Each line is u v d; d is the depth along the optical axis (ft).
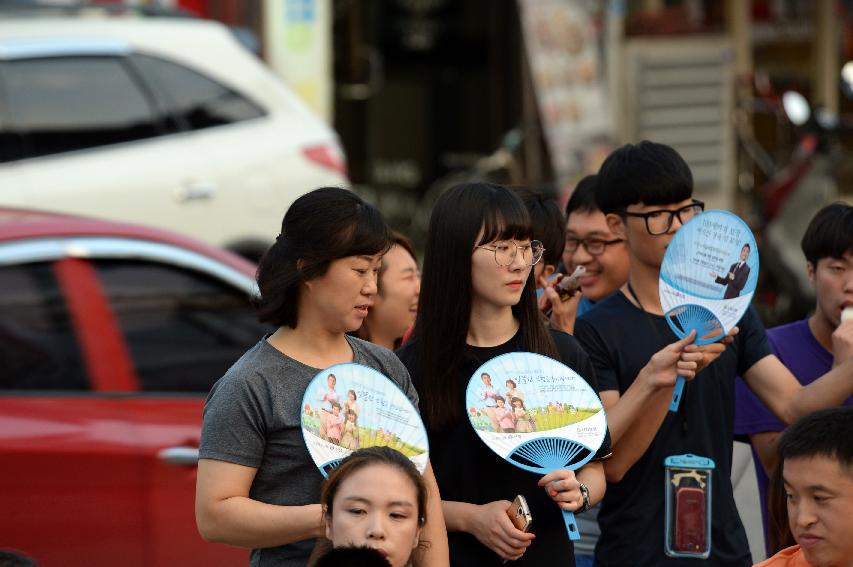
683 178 36.86
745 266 35.60
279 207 73.36
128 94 71.20
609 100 108.78
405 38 118.32
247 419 29.89
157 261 45.24
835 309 39.88
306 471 30.19
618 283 42.32
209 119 73.26
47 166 67.87
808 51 124.06
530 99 112.37
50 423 40.45
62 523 39.78
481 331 34.27
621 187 37.17
